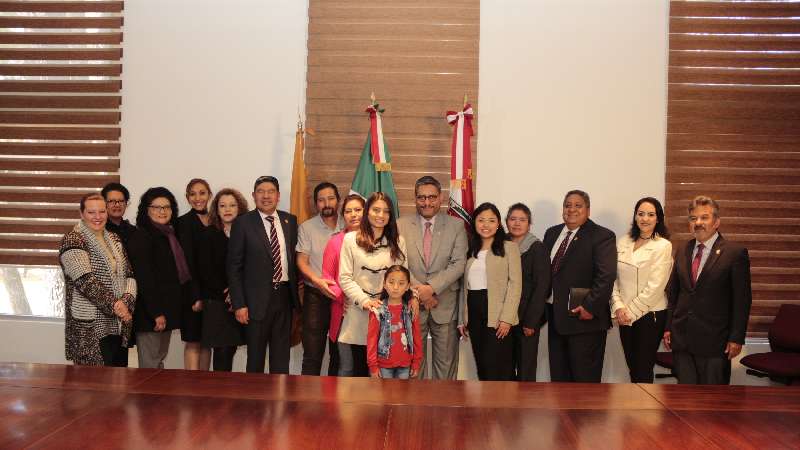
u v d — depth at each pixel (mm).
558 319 4473
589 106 5496
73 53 5727
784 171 5520
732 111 5531
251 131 5594
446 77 5570
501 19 5551
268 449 1992
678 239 5504
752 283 5523
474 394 2580
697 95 5539
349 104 5609
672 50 5527
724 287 4129
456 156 5102
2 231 5809
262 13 5625
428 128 5590
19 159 5770
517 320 4344
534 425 2227
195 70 5625
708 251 4211
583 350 4430
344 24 5629
